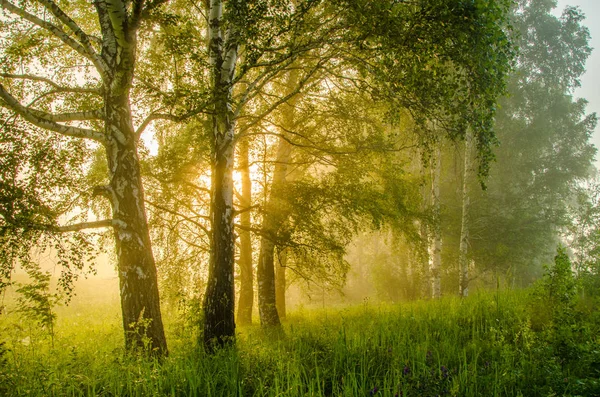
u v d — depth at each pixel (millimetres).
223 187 8672
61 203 8000
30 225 6680
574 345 6234
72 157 7922
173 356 6613
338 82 10930
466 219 18328
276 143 13750
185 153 10445
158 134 11391
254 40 6805
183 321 8344
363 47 7234
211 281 8406
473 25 6777
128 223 7512
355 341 7094
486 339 7633
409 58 7316
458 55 7062
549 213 27438
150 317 7355
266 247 12297
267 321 11758
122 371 5602
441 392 4672
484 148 7707
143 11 6492
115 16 6309
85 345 7543
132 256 7461
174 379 5477
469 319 9297
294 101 11891
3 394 4750
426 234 17062
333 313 14000
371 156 12102
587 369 5637
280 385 5320
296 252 11734
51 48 9297
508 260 25016
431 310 11422
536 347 6598
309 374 5793
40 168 7074
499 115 27469
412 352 6426
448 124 8391
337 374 5816
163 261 10961
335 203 11578
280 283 14914
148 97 8953
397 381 5020
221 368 5949
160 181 10000
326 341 7188
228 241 8617
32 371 5402
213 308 8156
